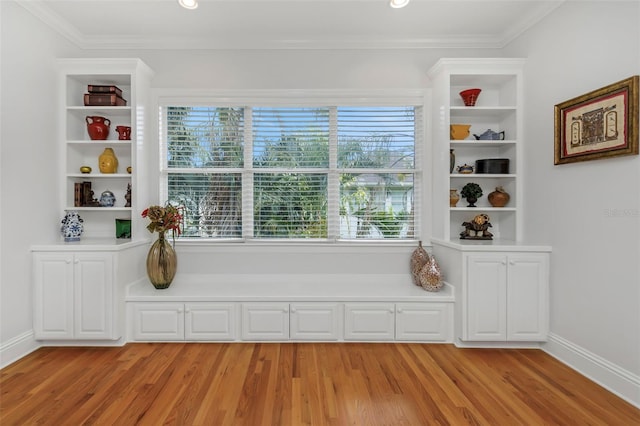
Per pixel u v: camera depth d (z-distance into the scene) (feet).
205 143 11.19
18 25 8.46
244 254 11.17
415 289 10.26
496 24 10.09
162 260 9.87
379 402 6.65
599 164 7.43
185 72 10.98
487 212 11.23
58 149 9.92
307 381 7.41
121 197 11.08
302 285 10.67
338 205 11.31
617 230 7.04
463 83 10.87
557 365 8.20
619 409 6.48
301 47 10.94
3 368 7.93
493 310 8.97
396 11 9.40
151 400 6.68
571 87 8.21
